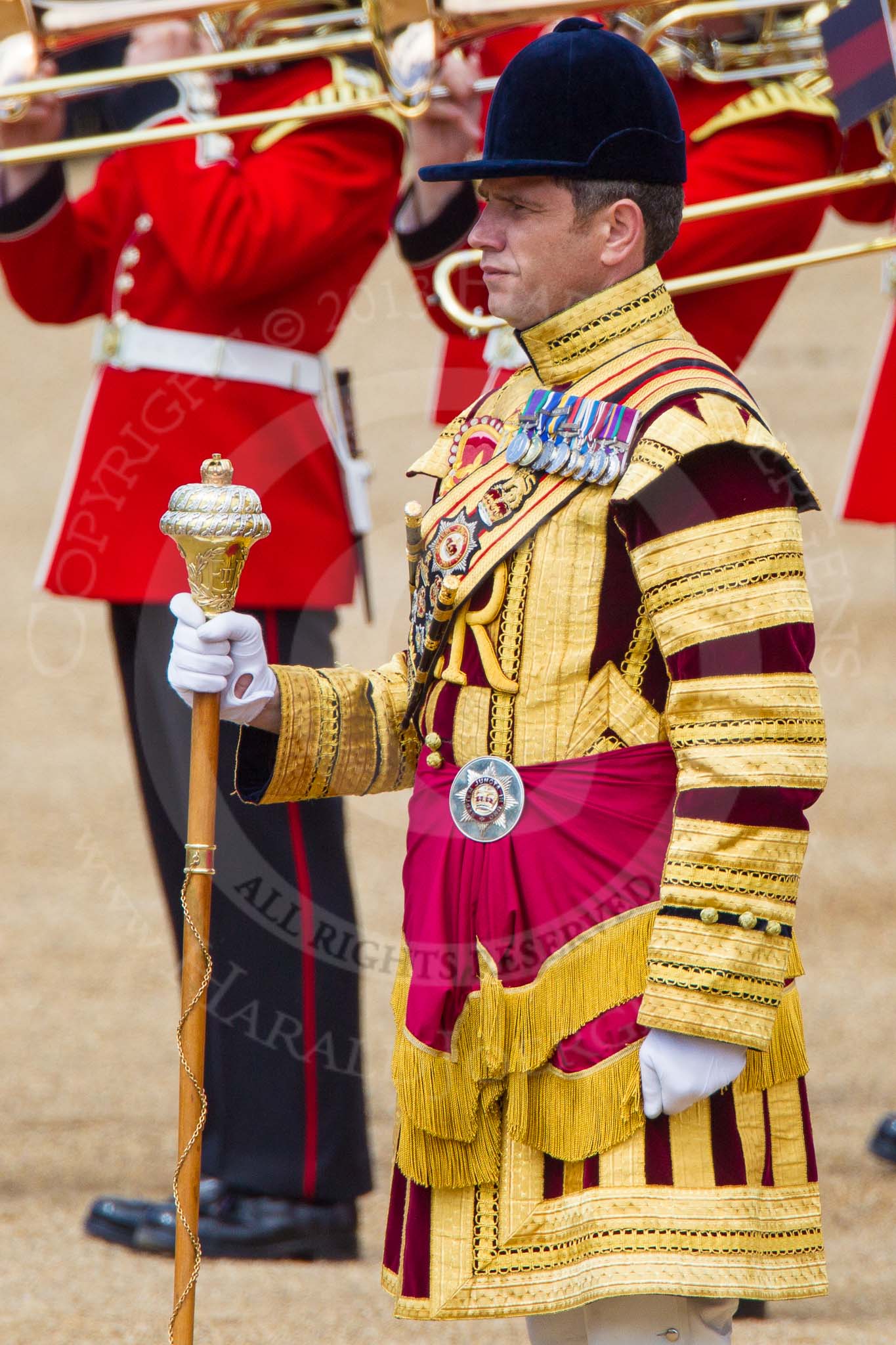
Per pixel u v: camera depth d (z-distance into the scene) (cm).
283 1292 1302
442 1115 862
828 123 1346
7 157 1308
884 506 1689
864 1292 1273
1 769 2552
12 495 3844
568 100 859
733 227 1300
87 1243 1379
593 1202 845
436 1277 866
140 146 1295
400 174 1360
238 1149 1355
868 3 1171
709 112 1324
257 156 1308
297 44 1285
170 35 1319
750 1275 840
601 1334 865
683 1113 848
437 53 1250
